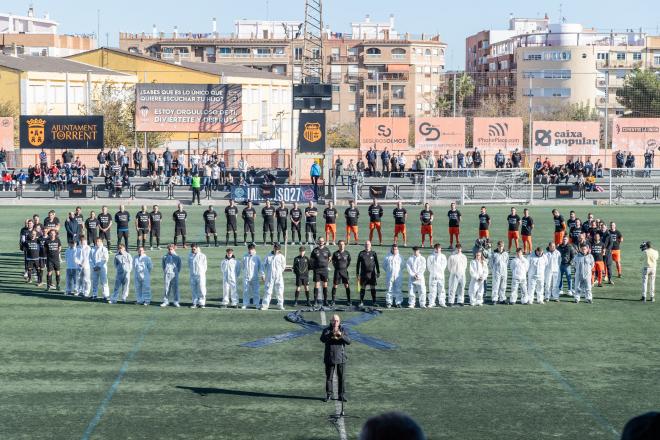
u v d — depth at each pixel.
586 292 34.31
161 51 172.62
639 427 4.92
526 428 20.08
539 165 76.94
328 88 69.62
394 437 4.82
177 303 33.38
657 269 41.81
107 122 96.19
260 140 111.62
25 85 95.38
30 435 19.52
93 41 174.25
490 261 34.88
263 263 32.97
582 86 168.75
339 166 75.75
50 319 30.92
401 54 176.50
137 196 69.25
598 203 68.12
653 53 168.50
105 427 20.05
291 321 30.77
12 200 66.06
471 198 69.69
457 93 165.00
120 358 25.80
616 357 26.22
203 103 77.00
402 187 70.44
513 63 177.75
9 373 24.17
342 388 21.56
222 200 66.75
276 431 19.83
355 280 39.44
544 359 25.98
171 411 21.17
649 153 78.38
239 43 171.50
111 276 39.44
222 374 24.23
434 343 27.86
